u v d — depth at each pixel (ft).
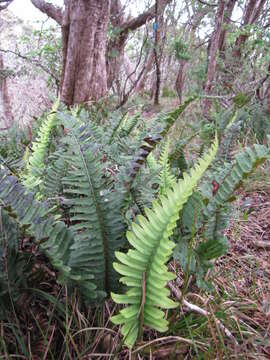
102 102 12.50
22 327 3.23
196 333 3.27
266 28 17.97
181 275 4.27
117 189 3.36
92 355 2.94
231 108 8.72
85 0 11.93
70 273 2.96
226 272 4.79
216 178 3.79
